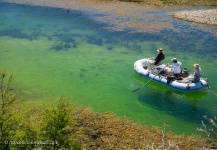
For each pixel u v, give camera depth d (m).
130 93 17.08
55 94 16.36
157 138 12.79
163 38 26.34
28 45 23.64
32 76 18.41
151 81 18.38
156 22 30.20
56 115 8.81
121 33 27.09
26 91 16.45
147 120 14.49
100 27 28.45
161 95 17.09
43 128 8.83
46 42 24.42
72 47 23.55
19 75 18.44
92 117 14.11
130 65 20.69
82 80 18.25
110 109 15.25
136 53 22.91
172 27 29.02
